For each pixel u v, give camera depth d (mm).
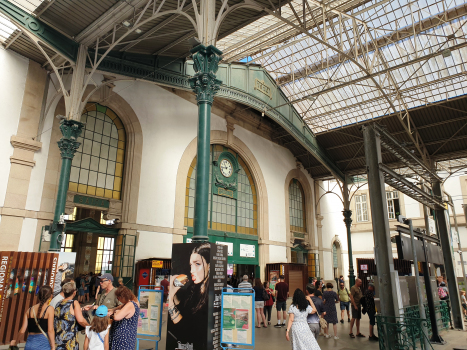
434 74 18797
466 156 22094
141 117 15109
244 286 10977
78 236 18828
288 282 20422
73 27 10695
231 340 6461
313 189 28281
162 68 14203
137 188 14352
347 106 21094
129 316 4754
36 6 9812
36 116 11648
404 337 7277
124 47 12805
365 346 8695
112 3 9633
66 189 10266
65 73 12625
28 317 4891
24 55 11555
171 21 11398
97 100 13516
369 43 17984
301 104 23234
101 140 13883
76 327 5223
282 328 11000
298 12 15094
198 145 7723
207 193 7379
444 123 20391
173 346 6539
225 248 7250
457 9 15328
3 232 10375
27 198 11102
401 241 7879
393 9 16312
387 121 21812
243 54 18609
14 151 10938
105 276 5676
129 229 13773
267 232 21359
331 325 12188
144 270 13680
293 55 20109
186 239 16297
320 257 27109
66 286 5258
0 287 7598
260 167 22078
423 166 11383
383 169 8242
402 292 8844
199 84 8102
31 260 8133
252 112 21672
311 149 23062
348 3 14703
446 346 8789
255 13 11812
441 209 12820
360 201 35938
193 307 6531
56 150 12148
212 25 8602
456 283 12195
